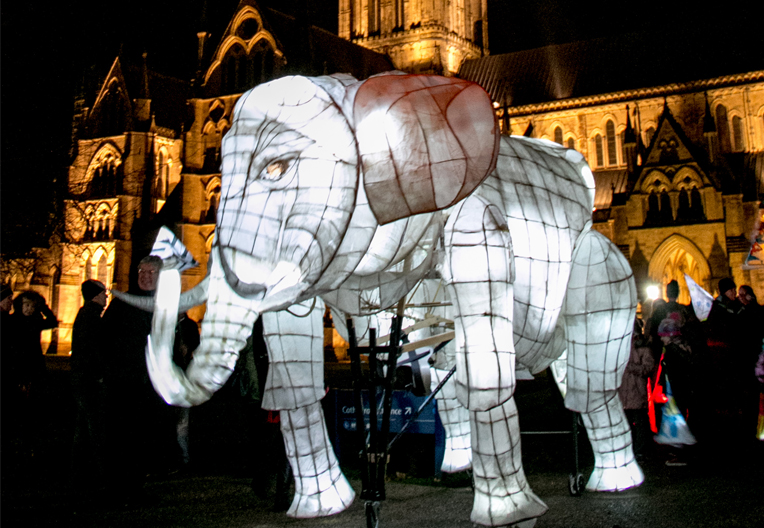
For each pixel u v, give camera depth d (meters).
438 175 5.30
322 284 5.44
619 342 8.00
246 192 5.12
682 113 63.72
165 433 11.14
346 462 10.95
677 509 7.80
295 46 59.75
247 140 5.30
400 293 6.35
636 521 7.30
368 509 6.48
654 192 55.22
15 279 63.81
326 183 5.08
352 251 5.42
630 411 11.51
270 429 8.55
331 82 5.52
